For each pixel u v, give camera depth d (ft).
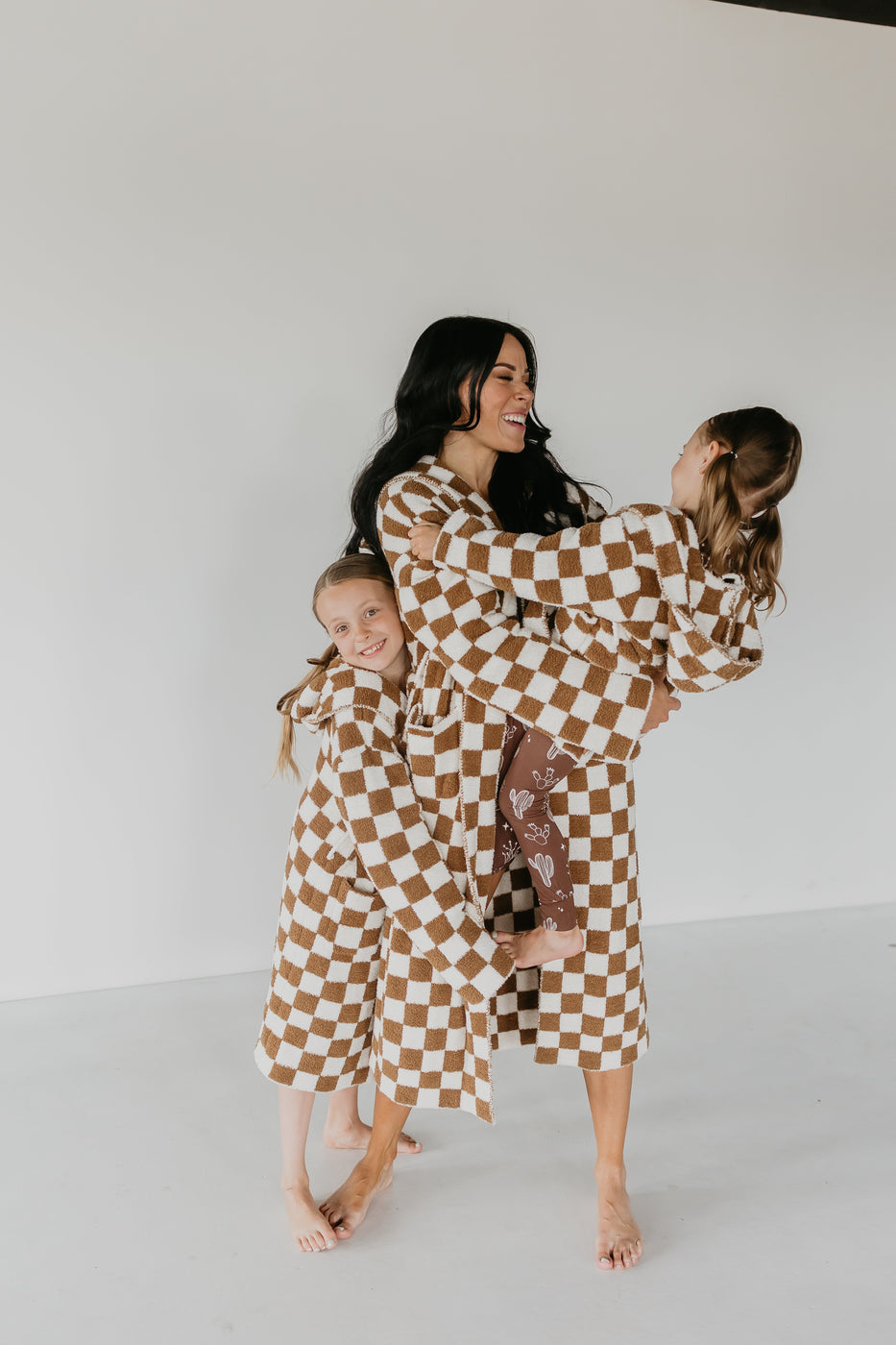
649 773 10.36
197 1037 8.29
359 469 9.13
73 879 9.03
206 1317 5.24
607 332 9.62
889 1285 5.46
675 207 9.65
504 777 5.50
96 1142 6.82
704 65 9.56
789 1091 7.41
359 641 5.67
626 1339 5.08
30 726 8.78
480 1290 5.43
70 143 8.30
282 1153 6.25
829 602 10.55
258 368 8.86
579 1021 5.66
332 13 8.70
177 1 8.38
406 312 9.12
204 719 9.12
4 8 8.07
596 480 9.77
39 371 8.43
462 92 9.04
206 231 8.64
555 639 5.60
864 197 10.12
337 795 5.50
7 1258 5.70
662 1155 6.66
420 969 5.56
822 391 10.23
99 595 8.77
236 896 9.42
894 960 9.71
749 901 10.82
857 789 10.93
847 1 9.41
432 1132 6.99
